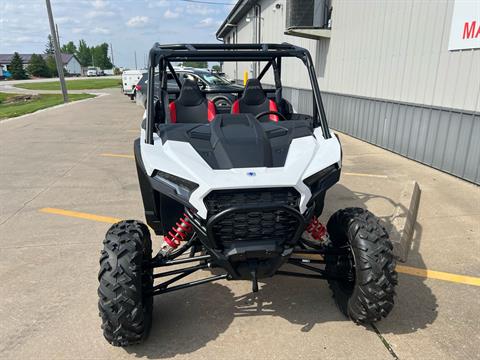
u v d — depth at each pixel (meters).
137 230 2.76
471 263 3.80
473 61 6.10
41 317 3.09
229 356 2.67
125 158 8.16
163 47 3.57
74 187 6.26
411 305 3.18
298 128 3.27
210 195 2.53
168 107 3.82
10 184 6.45
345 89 10.66
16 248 4.22
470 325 2.94
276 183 2.52
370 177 6.52
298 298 3.32
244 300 3.30
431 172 6.85
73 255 4.06
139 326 2.58
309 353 2.68
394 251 3.89
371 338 2.82
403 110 7.95
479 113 5.93
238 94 5.34
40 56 93.50
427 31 7.16
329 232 3.09
